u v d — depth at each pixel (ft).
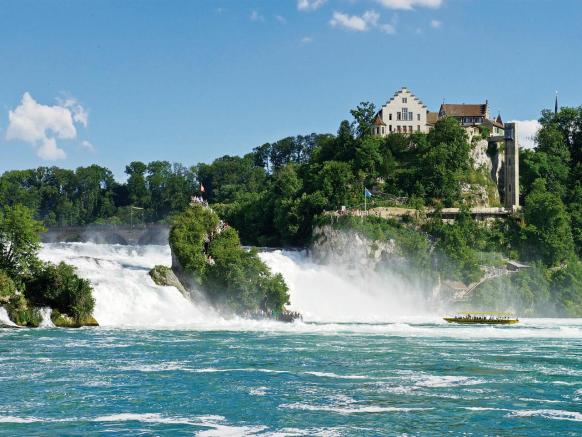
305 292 481.05
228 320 373.81
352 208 547.08
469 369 222.69
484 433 156.25
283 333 314.14
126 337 291.38
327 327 347.15
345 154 638.94
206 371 215.72
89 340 280.10
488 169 640.58
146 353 247.91
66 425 158.71
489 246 550.36
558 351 261.65
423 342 285.64
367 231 511.40
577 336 313.53
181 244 393.09
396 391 191.83
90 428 156.87
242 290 384.27
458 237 523.29
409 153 639.35
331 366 226.17
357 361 235.81
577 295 522.06
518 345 278.87
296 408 173.88
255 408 173.37
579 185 649.61
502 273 522.47
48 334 298.56
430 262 513.86
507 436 154.40
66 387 192.34
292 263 507.30
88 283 342.85
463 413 170.91
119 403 176.65
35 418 163.84
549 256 546.26
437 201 580.71
